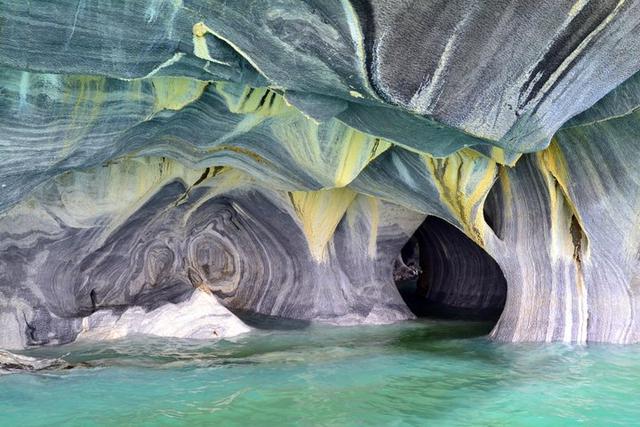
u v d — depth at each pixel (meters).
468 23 4.34
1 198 5.54
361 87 4.73
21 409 5.40
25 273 8.26
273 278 11.80
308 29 4.31
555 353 8.01
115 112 5.61
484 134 5.45
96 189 8.62
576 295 8.73
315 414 5.55
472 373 7.05
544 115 5.66
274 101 6.62
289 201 10.78
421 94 4.68
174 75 4.95
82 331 8.62
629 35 5.18
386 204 11.33
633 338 8.55
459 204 8.84
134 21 4.24
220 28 4.41
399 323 10.79
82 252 9.12
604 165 8.37
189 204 10.90
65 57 4.32
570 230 8.80
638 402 6.04
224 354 7.94
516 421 5.48
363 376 6.88
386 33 4.20
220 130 6.85
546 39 4.79
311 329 9.98
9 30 4.02
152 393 6.01
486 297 13.30
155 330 9.06
